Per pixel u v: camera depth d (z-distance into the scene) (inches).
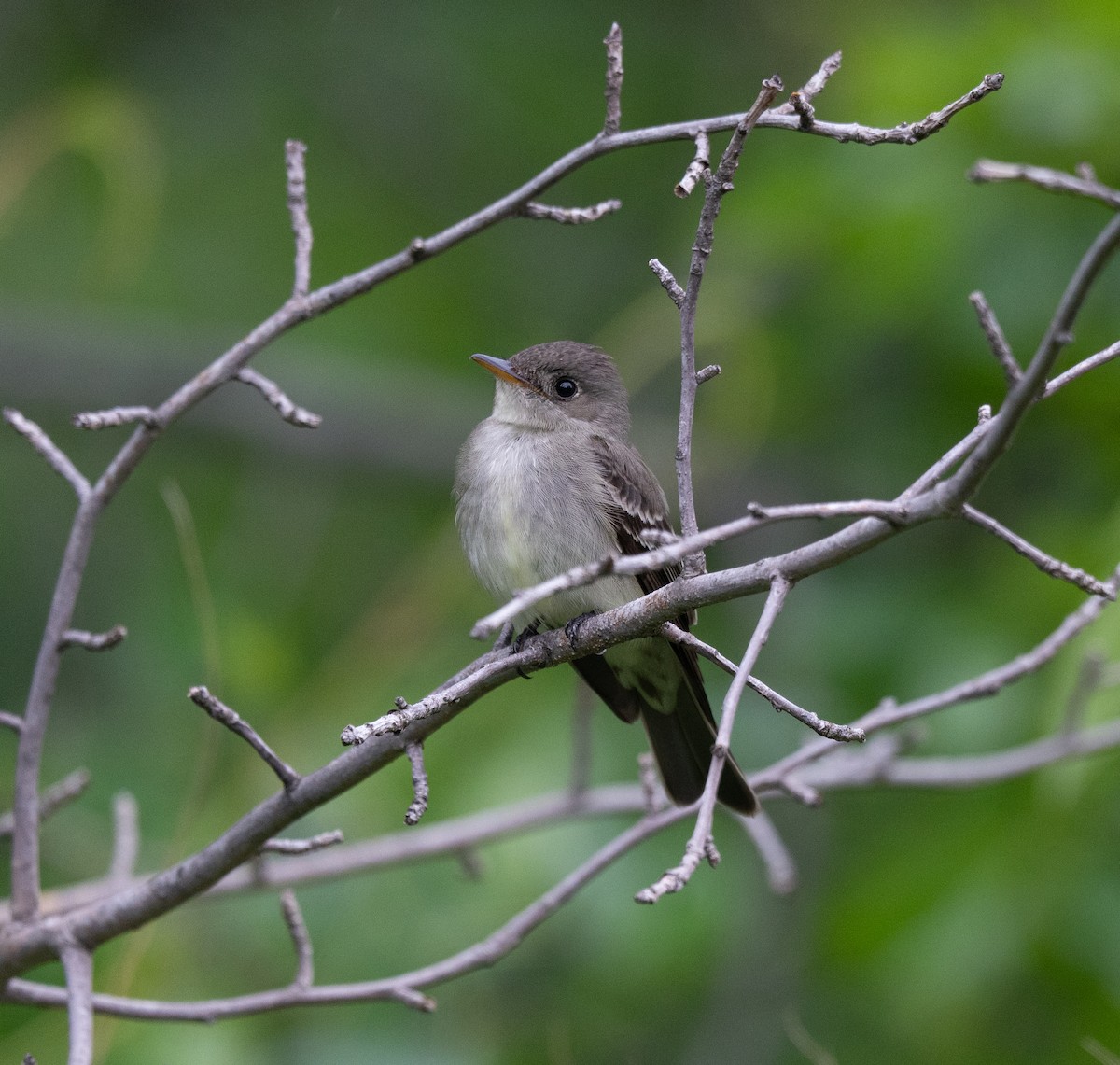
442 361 533.3
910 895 389.7
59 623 244.5
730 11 535.5
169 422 241.3
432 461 515.8
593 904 388.2
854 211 422.6
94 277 510.3
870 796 431.5
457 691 200.5
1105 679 323.3
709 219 204.5
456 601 436.8
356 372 528.1
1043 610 393.7
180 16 526.6
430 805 386.3
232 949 370.6
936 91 418.9
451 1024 386.3
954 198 411.8
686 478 207.6
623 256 518.9
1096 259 166.1
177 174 519.2
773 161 447.5
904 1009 382.0
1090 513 399.5
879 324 430.3
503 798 386.9
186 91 522.9
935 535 440.5
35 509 488.7
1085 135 401.7
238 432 513.7
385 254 523.8
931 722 394.6
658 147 524.1
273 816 227.3
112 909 236.4
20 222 510.0
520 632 327.9
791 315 450.6
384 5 541.0
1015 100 407.2
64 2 514.9
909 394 437.7
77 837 383.6
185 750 394.0
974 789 394.0
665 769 308.0
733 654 430.6
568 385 347.6
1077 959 367.2
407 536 508.1
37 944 238.2
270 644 408.2
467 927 378.9
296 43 534.9
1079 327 398.6
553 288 521.3
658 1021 415.8
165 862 319.9
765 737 409.7
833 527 464.4
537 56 538.3
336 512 509.4
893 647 410.9
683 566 208.1
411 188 530.3
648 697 310.2
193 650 408.8
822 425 451.8
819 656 414.9
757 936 424.8
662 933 389.1
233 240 521.7
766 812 435.5
